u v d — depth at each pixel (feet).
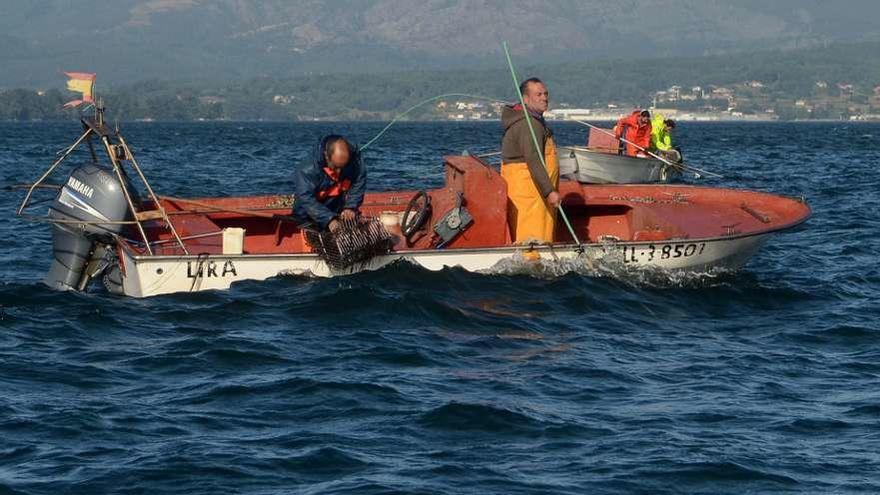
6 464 62.64
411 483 60.44
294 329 89.86
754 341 91.15
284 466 62.59
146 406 72.13
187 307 95.45
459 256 104.27
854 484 61.62
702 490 60.70
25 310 95.45
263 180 274.57
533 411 71.77
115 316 93.30
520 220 107.04
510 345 87.25
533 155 104.68
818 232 157.79
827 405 74.54
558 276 105.50
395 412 71.15
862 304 105.50
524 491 59.82
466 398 73.87
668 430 69.15
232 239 101.09
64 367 80.02
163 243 105.29
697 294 105.29
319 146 100.94
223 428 68.28
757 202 125.39
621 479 61.67
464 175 106.73
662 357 85.51
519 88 106.01
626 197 125.70
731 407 73.67
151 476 61.00
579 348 86.94
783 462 64.44
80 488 59.57
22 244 138.62
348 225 100.89
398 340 87.20
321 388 75.10
